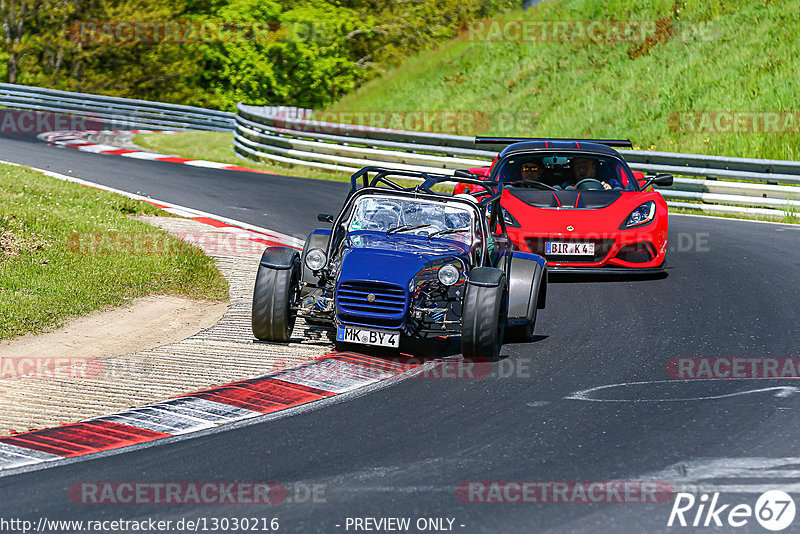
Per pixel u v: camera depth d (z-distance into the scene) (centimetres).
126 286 3931
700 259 4803
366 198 3384
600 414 2477
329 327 3384
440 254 3084
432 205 3356
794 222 6072
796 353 3108
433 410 2508
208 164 8775
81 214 5375
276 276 3105
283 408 2523
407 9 16438
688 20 11225
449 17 16550
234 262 4606
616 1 12288
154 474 2034
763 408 2517
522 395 2652
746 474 2047
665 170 6725
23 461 2112
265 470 2059
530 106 10919
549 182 4678
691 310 3744
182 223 5666
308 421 2411
